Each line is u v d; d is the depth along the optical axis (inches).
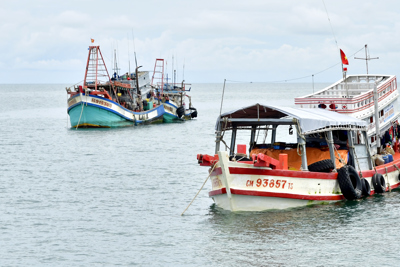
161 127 3253.0
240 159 1133.1
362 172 1226.0
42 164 1788.9
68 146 2294.5
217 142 1182.9
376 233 972.6
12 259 880.9
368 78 1533.0
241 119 1139.9
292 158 1197.7
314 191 1123.3
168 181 1472.7
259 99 7790.4
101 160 1873.8
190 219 1085.1
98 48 3115.2
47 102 7047.2
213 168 1087.0
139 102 3464.6
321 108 1333.7
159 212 1144.8
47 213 1144.8
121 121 3211.1
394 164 1330.0
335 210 1105.4
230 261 858.8
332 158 1154.0
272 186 1070.4
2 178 1533.0
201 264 851.4
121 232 1009.5
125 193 1327.5
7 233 1008.2
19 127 3216.0
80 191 1352.1
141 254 898.7
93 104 3063.5
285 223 1023.6
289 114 1108.5
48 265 857.5
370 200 1187.9
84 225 1056.2
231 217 1062.4
